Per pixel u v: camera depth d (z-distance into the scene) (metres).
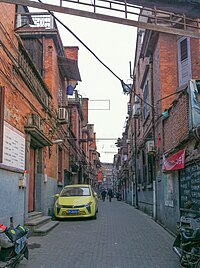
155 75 16.02
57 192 18.55
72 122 27.39
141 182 23.12
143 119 21.20
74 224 14.41
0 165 8.54
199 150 8.43
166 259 7.93
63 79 20.84
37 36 16.67
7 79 9.30
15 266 6.70
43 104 14.07
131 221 15.70
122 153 48.69
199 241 6.46
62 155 20.48
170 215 12.17
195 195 8.88
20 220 10.43
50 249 9.03
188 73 13.88
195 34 6.78
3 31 9.14
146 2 6.87
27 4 6.06
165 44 14.63
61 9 6.18
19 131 10.55
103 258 8.01
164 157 12.96
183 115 9.95
